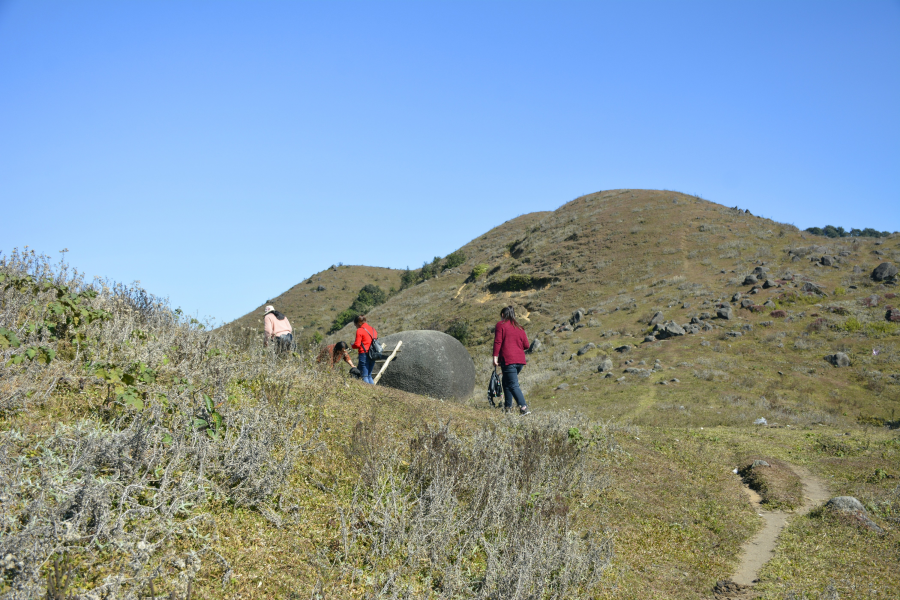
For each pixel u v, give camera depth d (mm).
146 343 5555
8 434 3480
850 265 35625
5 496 2859
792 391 20906
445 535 4293
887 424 17234
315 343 8961
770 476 8273
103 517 3047
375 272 101438
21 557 2572
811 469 8898
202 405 4500
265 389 5777
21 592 2445
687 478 8008
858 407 19281
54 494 3096
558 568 4367
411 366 11094
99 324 5504
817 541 5941
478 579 4047
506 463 5582
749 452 9781
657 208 56281
